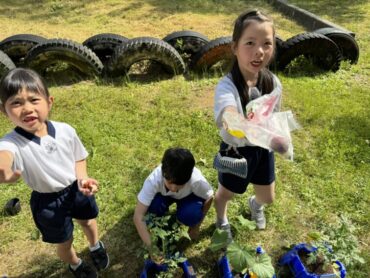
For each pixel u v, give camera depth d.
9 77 1.97
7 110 2.00
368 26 7.09
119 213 3.30
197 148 4.01
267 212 3.30
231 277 2.56
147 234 2.62
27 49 5.47
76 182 2.34
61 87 5.15
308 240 2.80
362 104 4.76
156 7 8.34
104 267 2.84
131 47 5.06
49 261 2.92
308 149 4.04
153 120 4.45
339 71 5.59
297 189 3.54
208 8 8.32
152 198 2.70
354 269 2.82
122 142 4.13
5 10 8.20
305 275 2.53
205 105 4.76
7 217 3.26
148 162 3.87
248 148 2.45
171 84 5.18
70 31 7.02
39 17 7.83
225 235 2.29
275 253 2.98
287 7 8.09
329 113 4.55
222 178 2.64
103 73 5.30
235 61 2.29
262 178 2.71
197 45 5.61
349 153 3.92
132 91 5.04
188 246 3.00
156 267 2.65
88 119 4.46
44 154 2.12
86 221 2.57
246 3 8.78
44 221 2.26
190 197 2.80
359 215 3.26
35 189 2.22
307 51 5.38
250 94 2.29
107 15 7.89
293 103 4.77
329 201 3.40
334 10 8.05
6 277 2.80
